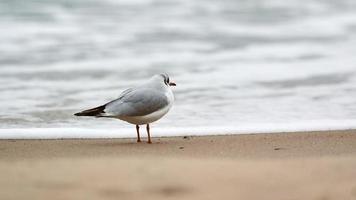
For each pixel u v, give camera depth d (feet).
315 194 24.57
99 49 76.33
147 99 38.45
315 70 64.44
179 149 36.17
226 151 35.35
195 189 25.00
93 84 58.65
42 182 25.98
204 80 59.88
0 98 52.16
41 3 104.63
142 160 30.63
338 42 82.28
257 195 24.38
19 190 24.89
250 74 62.69
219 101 51.62
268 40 84.99
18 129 42.27
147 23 95.25
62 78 60.95
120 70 65.31
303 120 45.24
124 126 44.29
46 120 45.57
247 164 29.45
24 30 86.43
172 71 64.54
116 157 32.76
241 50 77.71
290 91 55.11
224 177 26.81
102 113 38.22
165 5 110.93
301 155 33.78
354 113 47.21
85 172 27.55
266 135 40.45
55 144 38.06
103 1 110.93
